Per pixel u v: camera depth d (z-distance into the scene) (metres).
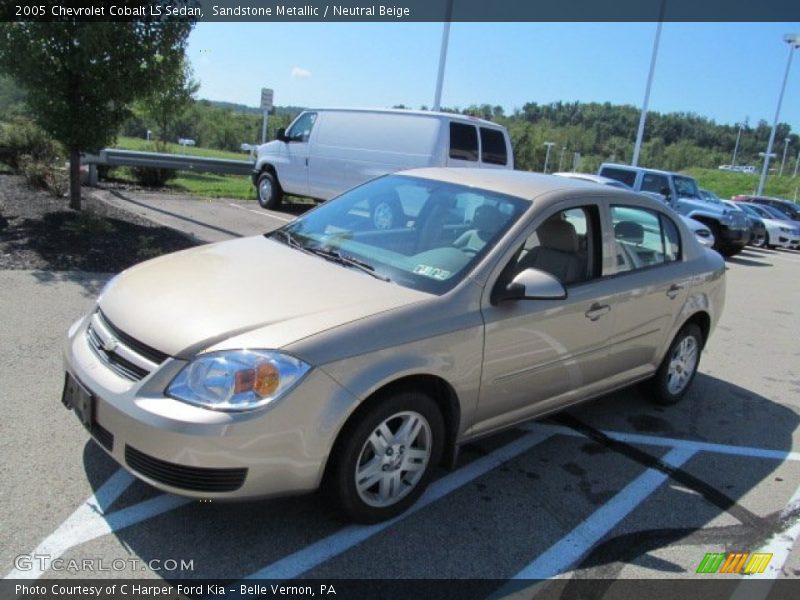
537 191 4.02
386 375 2.90
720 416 5.15
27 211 8.94
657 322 4.66
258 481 2.69
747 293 11.48
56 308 5.59
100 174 15.55
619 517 3.49
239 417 2.61
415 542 3.06
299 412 2.70
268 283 3.27
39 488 3.12
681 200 16.50
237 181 20.83
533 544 3.16
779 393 5.91
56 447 3.48
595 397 4.41
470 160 12.07
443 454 3.47
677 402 5.31
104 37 7.79
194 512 3.09
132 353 2.86
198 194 15.65
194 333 2.80
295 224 4.34
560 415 4.79
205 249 3.94
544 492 3.66
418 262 3.54
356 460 2.95
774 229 22.86
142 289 3.24
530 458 4.05
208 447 2.58
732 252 17.02
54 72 8.25
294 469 2.75
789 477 4.17
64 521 2.93
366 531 3.10
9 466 3.26
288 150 14.11
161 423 2.60
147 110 11.84
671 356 5.04
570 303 3.82
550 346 3.74
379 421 2.99
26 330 5.04
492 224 3.72
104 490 3.17
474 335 3.28
